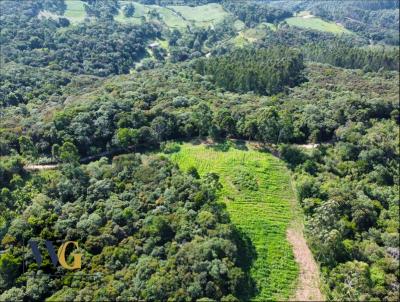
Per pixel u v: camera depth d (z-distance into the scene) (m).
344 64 198.75
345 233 80.62
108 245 72.88
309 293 67.38
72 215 79.25
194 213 75.94
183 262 65.56
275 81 150.12
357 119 123.88
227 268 64.94
